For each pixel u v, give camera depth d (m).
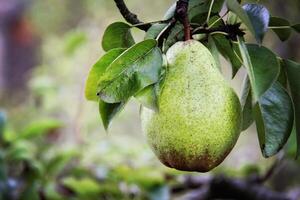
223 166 1.13
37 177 1.04
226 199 1.03
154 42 0.57
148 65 0.57
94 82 0.60
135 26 0.63
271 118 0.61
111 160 1.15
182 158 0.58
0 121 1.07
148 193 1.02
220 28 0.60
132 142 1.36
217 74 0.59
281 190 1.39
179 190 1.07
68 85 1.69
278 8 1.55
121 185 1.04
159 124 0.58
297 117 0.63
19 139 1.09
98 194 1.04
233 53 0.66
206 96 0.58
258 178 1.02
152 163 1.16
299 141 0.63
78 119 1.38
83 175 1.10
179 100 0.57
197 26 0.62
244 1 0.67
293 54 1.62
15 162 1.08
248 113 0.64
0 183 0.99
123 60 0.57
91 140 1.34
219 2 0.63
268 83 0.56
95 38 1.76
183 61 0.58
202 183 1.06
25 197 1.01
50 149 1.16
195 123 0.57
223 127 0.58
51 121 1.10
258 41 0.55
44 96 1.58
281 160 1.00
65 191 1.08
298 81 0.63
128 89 0.57
